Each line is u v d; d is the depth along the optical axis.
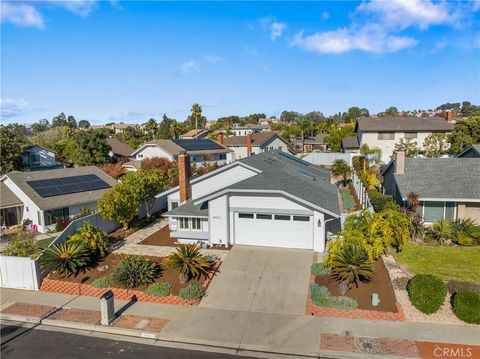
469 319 13.25
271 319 14.23
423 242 21.39
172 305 15.66
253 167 24.17
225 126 133.00
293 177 26.70
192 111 118.69
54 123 182.50
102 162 54.16
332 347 12.30
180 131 119.81
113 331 13.92
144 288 16.80
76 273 18.70
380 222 18.64
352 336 12.85
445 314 13.95
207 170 50.38
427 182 24.81
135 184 26.16
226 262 19.48
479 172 25.09
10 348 13.02
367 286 16.05
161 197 31.77
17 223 29.91
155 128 115.81
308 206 20.39
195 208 23.12
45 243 25.08
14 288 18.09
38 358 12.36
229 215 21.84
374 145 52.34
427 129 50.59
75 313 15.31
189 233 22.67
